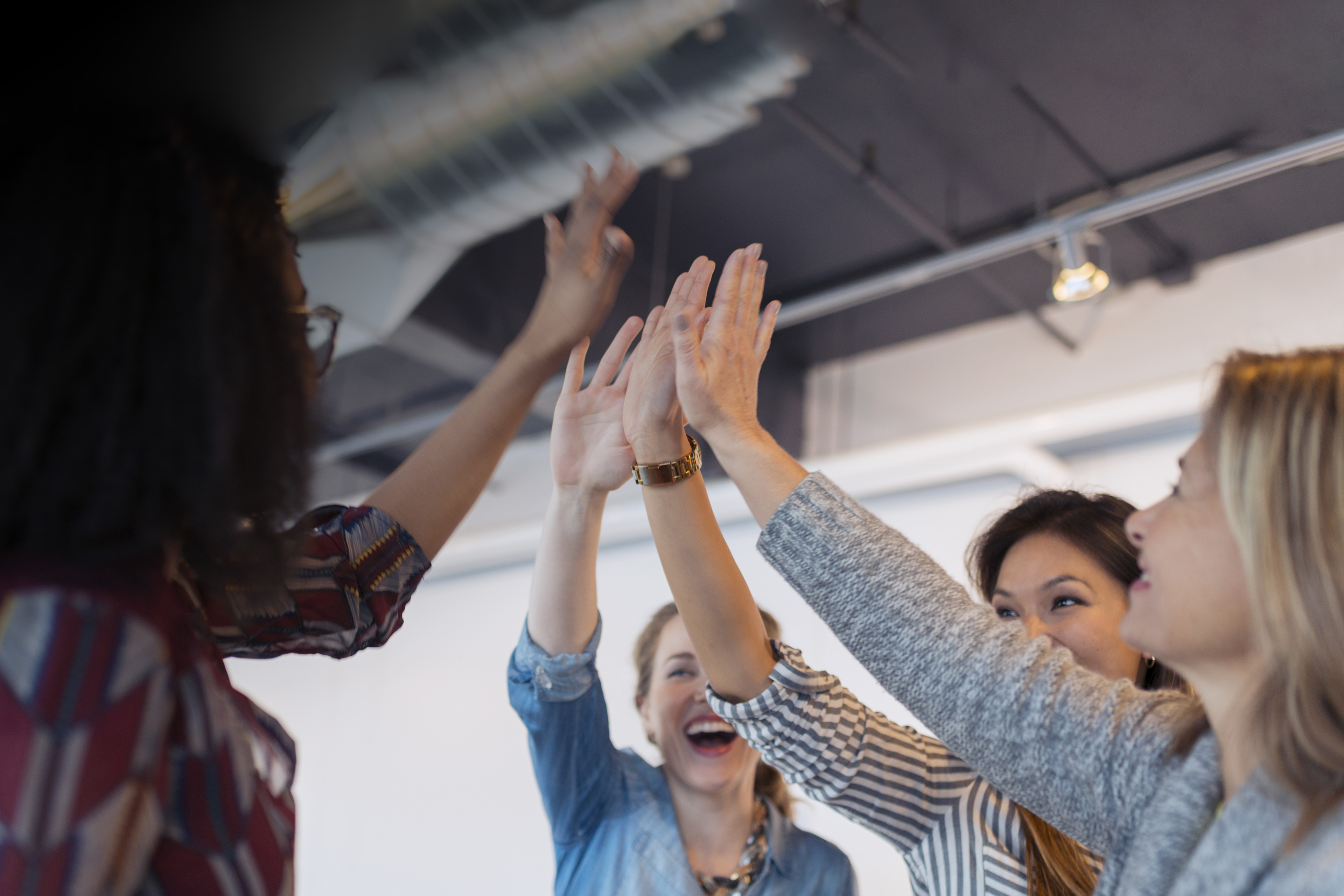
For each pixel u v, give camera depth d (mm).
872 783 1153
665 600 5051
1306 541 635
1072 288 3598
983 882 1117
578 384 1336
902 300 5293
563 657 1397
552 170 2877
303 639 923
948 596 880
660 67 2625
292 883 688
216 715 634
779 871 1568
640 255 4777
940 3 3287
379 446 5992
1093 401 4238
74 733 549
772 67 2686
